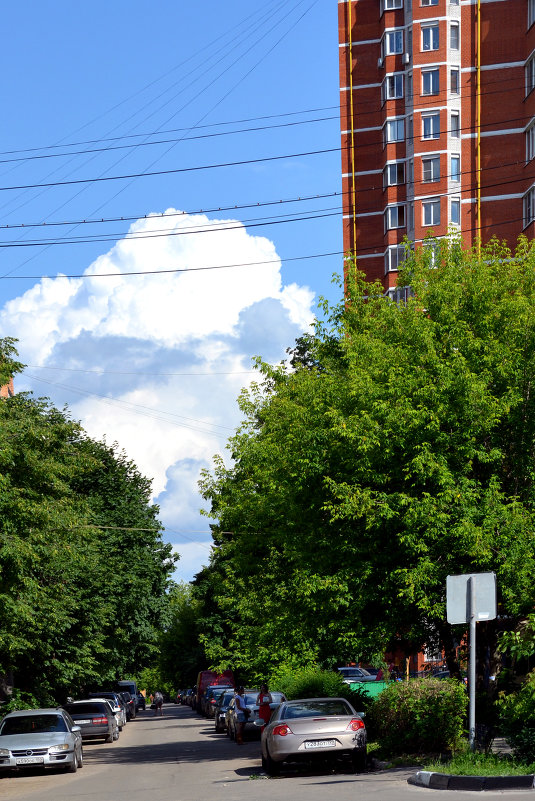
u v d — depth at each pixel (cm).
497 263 2434
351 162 6969
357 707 2916
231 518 3444
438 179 6444
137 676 6706
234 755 2866
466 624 2206
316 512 2373
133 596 5469
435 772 1486
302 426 2383
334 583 2262
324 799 1433
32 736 2653
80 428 3009
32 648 4072
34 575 3806
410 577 2056
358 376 2206
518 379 2202
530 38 6331
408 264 2548
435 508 2034
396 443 2119
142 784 2056
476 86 6506
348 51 7062
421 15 6581
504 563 2014
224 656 6512
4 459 2525
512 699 1540
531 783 1345
